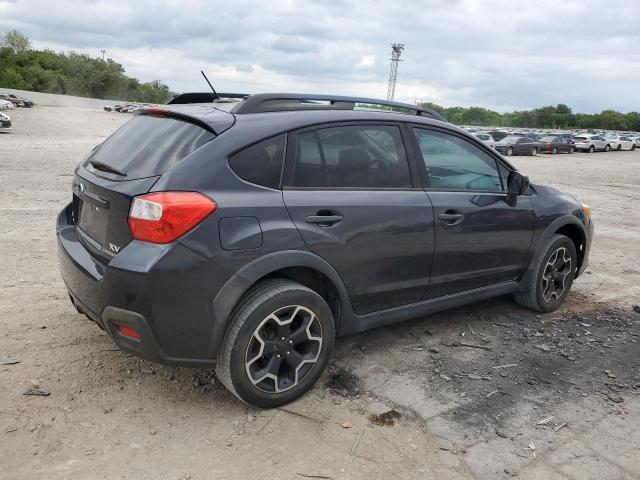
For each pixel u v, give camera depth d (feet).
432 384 11.42
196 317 9.08
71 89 359.87
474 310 15.90
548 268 15.39
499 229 13.58
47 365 11.22
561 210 15.31
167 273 8.69
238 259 9.24
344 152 11.02
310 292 10.12
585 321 15.57
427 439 9.50
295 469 8.54
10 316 13.55
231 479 8.23
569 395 11.30
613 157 129.49
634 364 12.92
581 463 9.07
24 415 9.47
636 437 9.91
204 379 11.09
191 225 8.82
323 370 10.71
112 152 10.48
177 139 9.75
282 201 9.87
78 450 8.67
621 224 33.60
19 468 8.17
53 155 55.62
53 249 19.77
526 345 13.66
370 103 12.13
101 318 9.34
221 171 9.35
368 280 11.19
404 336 13.80
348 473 8.52
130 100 394.32
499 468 8.82
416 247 11.80
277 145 10.09
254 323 9.50
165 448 8.86
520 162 99.04
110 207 9.34
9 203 28.09
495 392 11.23
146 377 11.02
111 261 8.94
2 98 217.56
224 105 11.00
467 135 13.41
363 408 10.36
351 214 10.66
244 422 9.70
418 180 12.10
